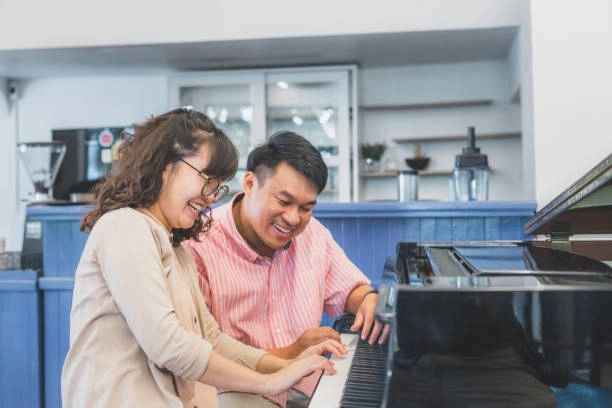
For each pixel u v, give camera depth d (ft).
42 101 18.62
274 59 15.96
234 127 17.30
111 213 3.81
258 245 5.26
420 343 2.44
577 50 8.47
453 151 17.51
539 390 2.43
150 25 13.69
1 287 8.81
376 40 13.98
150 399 3.67
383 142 17.81
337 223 8.32
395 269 3.90
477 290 2.44
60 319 8.82
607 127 8.41
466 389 2.44
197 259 5.06
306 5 13.29
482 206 7.92
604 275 2.96
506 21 12.72
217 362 3.69
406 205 8.04
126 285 3.55
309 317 5.29
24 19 13.97
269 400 4.92
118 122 18.38
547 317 2.44
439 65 17.38
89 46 13.84
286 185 4.62
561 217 4.64
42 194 10.95
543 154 8.53
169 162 3.95
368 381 3.12
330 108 16.97
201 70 17.37
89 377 3.67
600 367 2.41
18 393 8.84
